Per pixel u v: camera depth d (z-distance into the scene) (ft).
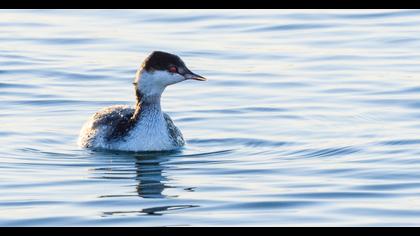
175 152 59.62
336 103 69.05
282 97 70.59
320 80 74.49
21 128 64.39
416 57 80.18
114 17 92.84
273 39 85.97
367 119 65.57
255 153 59.26
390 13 92.73
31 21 91.56
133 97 71.41
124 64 78.89
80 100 70.49
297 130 63.67
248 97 70.64
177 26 90.07
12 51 82.02
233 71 76.95
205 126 64.85
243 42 85.10
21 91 72.08
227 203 49.57
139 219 47.34
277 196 50.47
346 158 57.62
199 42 84.99
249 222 46.91
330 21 90.74
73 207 49.06
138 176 54.60
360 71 76.59
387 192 50.90
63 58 80.43
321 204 49.21
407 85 72.43
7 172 55.31
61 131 64.23
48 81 74.64
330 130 63.52
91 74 76.38
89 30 88.69
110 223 46.85
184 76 59.41
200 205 49.26
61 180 53.78
